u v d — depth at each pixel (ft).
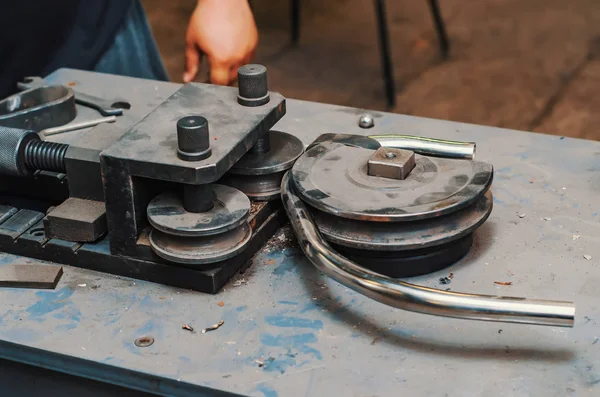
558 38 10.58
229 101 2.84
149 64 5.28
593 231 2.81
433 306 2.23
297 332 2.38
